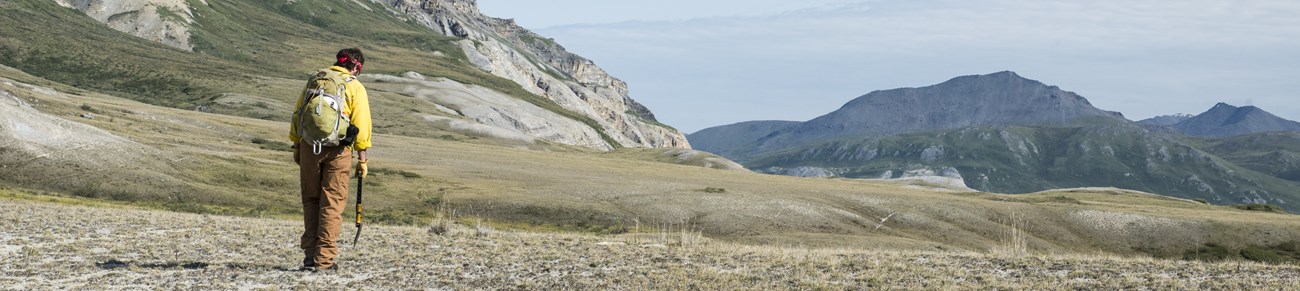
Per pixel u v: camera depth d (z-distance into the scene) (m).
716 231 72.06
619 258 13.95
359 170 10.87
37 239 14.03
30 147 68.69
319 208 11.02
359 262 12.41
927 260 14.50
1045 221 87.50
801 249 17.61
